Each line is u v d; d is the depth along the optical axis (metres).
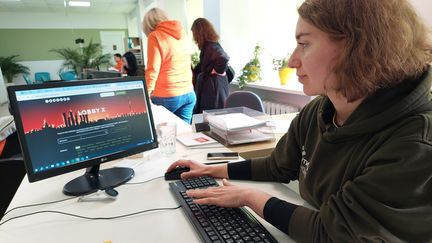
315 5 0.60
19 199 0.93
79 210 0.85
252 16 3.96
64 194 0.96
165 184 1.03
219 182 1.02
